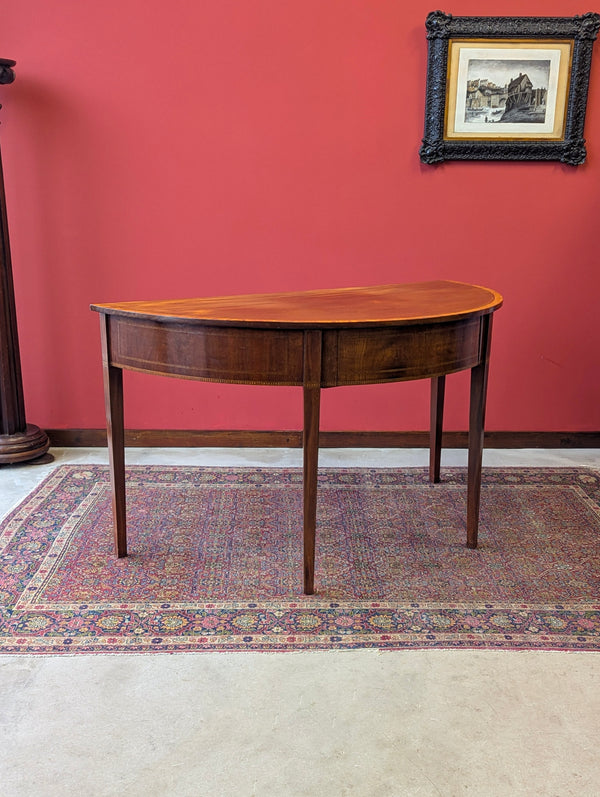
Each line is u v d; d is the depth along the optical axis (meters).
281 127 3.37
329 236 3.49
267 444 3.69
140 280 3.52
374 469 3.37
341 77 3.32
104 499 2.99
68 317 3.55
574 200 3.45
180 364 2.15
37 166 3.38
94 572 2.41
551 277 3.53
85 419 3.68
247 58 3.30
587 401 3.68
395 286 2.89
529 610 2.20
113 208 3.44
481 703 1.79
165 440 3.68
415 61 3.31
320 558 2.51
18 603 2.22
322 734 1.68
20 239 3.46
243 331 2.05
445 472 3.34
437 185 3.44
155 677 1.88
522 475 3.29
